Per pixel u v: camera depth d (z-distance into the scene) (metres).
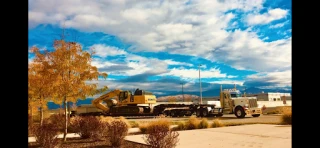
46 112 20.00
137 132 14.43
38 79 12.87
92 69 11.82
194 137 11.60
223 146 9.24
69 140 11.18
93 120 11.72
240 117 28.97
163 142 7.92
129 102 35.69
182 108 36.03
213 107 33.50
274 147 8.79
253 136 11.52
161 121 15.28
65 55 11.17
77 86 11.32
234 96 30.59
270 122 19.58
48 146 8.97
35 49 12.34
